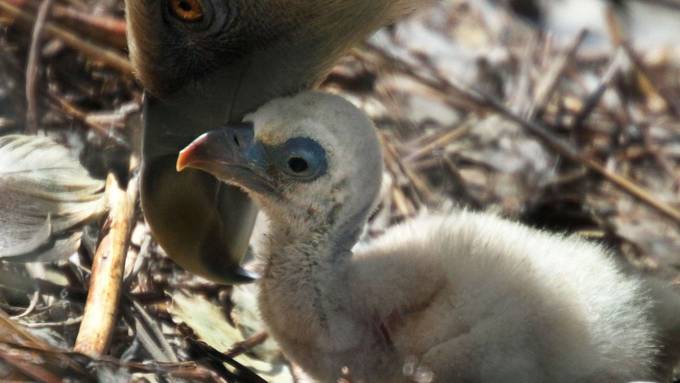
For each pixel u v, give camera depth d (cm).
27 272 996
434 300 957
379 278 965
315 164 966
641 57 1597
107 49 1230
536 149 1364
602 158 1411
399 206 1243
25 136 1061
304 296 976
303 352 987
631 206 1330
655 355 1021
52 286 984
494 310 949
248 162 966
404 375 955
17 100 1173
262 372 1045
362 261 981
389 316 958
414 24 1567
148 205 993
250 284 1100
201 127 996
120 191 1071
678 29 1662
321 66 1030
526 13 1669
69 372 873
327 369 982
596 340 970
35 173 1031
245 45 998
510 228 1037
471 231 1007
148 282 1055
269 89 1013
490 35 1612
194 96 998
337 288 973
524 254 1000
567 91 1502
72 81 1227
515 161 1355
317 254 979
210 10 983
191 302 1088
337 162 968
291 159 966
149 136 998
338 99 979
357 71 1396
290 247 983
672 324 1052
